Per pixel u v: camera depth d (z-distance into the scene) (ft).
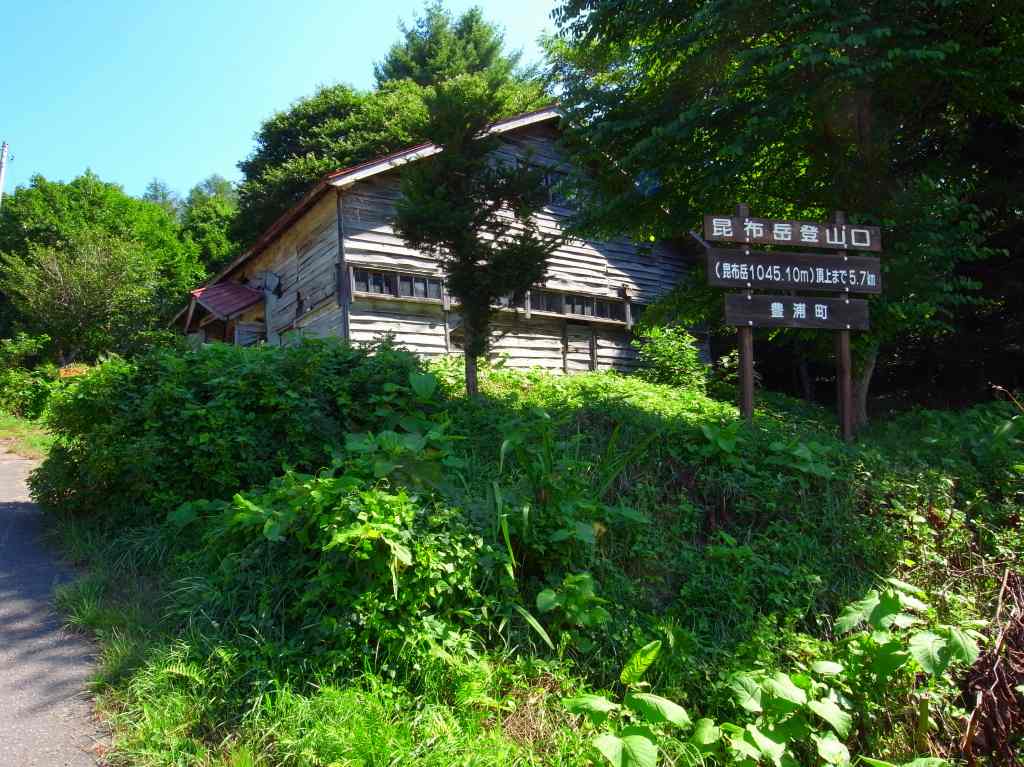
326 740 9.02
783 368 62.13
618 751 8.82
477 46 90.02
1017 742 12.86
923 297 27.53
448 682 10.74
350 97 84.28
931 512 18.12
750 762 10.46
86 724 9.81
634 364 52.01
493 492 14.76
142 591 13.64
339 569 11.37
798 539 16.35
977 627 14.67
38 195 96.22
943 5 24.94
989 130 35.22
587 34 32.65
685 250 56.70
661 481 18.03
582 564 14.08
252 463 16.48
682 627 13.78
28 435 39.09
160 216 116.06
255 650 10.94
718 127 29.27
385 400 19.10
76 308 73.10
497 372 31.45
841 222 23.03
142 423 17.16
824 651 13.53
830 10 25.12
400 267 40.19
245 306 50.16
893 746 12.45
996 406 27.32
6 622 12.67
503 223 23.09
